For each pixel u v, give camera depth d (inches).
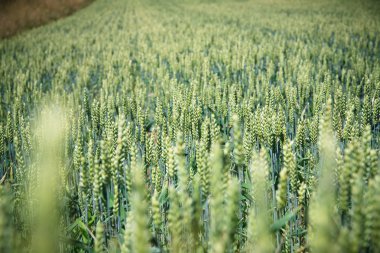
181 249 76.9
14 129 194.4
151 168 140.6
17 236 90.2
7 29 1170.6
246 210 131.0
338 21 859.4
